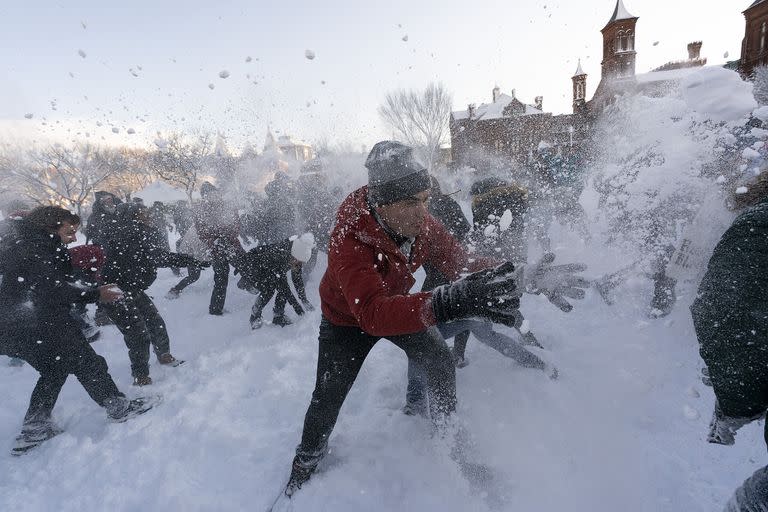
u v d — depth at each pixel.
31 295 2.32
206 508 1.85
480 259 2.01
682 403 2.15
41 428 2.49
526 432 2.04
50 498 2.03
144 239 3.19
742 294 0.86
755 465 1.73
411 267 1.80
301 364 3.20
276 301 4.25
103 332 4.54
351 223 1.56
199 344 4.00
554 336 3.02
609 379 2.39
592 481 1.74
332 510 1.76
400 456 2.01
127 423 2.59
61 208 2.54
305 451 1.85
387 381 2.75
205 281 6.61
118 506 1.93
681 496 1.64
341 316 1.73
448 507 1.70
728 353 0.90
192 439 2.36
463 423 1.87
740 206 1.17
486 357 2.87
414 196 1.47
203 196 4.78
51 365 2.46
